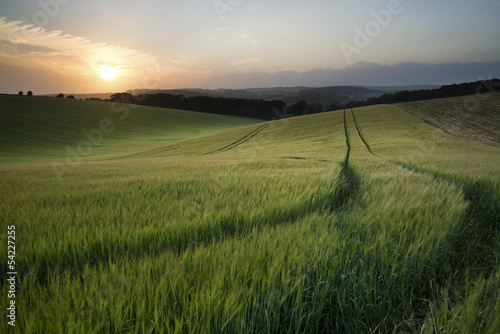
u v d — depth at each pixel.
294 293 2.35
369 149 28.08
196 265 2.57
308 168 12.49
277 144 41.00
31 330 1.80
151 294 2.15
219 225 4.07
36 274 2.58
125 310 1.95
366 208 4.63
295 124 60.09
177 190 7.14
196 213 4.52
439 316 2.16
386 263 2.84
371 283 2.57
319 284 2.44
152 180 9.17
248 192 6.52
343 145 32.12
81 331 1.75
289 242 3.02
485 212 5.25
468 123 43.59
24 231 3.68
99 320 1.92
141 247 3.37
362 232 3.58
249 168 13.52
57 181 9.78
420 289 2.76
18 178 11.33
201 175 10.55
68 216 4.46
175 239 3.66
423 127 42.69
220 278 2.31
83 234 3.56
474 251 3.54
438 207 4.43
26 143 50.16
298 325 2.09
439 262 3.12
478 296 2.11
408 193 5.51
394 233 3.48
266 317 2.07
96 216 4.51
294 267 2.53
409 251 2.91
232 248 2.97
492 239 3.92
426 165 12.13
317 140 39.91
